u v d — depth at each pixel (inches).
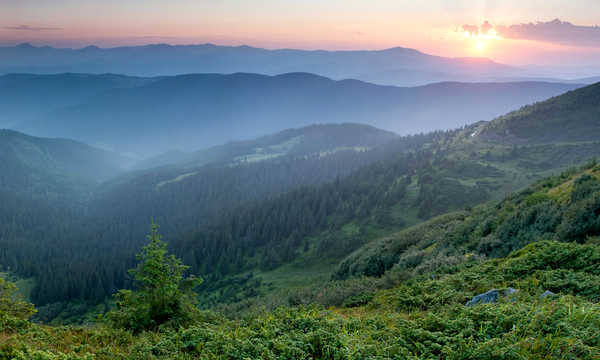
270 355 278.5
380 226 3897.6
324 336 301.0
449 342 267.3
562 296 323.3
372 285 713.0
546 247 492.1
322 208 4822.8
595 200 603.8
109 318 447.5
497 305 328.2
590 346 227.1
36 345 330.0
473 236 949.8
